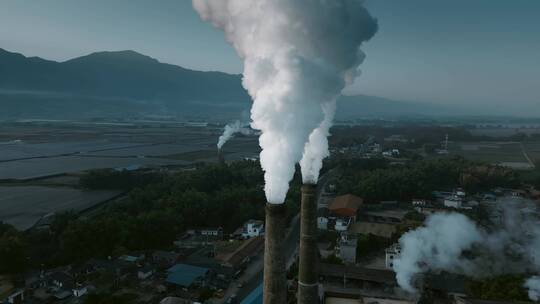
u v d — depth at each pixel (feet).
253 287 201.67
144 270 207.92
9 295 182.80
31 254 228.02
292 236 274.98
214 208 302.86
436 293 187.11
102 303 177.47
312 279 103.76
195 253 240.32
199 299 185.47
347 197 342.03
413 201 357.41
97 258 225.35
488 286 178.81
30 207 340.39
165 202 300.20
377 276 199.21
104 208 305.73
